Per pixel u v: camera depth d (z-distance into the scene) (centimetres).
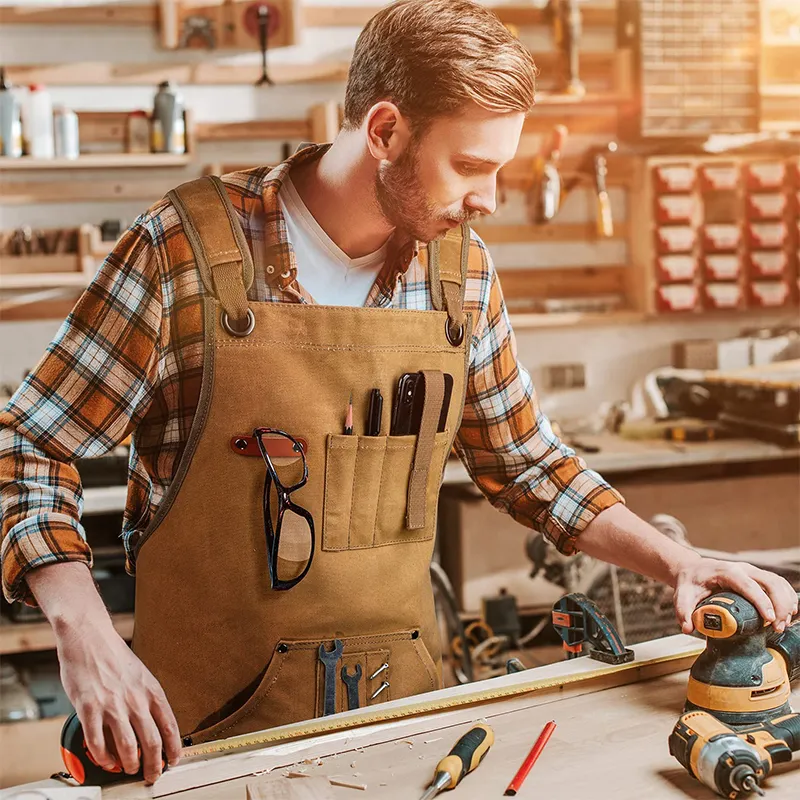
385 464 139
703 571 127
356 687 138
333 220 134
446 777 103
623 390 405
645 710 123
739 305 392
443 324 142
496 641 325
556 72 382
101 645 104
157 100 344
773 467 371
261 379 131
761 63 371
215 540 133
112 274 129
